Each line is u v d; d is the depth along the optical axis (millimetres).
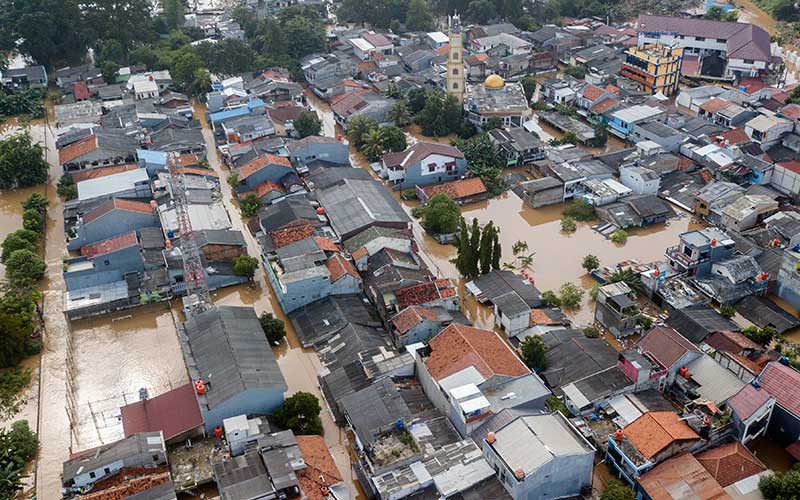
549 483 69625
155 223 122438
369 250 110438
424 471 71938
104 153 146000
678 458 72750
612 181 133625
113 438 83562
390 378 85438
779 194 127000
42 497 77062
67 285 107750
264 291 111125
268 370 85250
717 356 88250
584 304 104562
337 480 73562
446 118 163250
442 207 122688
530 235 123812
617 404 81188
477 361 81500
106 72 193125
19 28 198875
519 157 145625
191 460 77438
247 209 130625
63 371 95938
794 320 95812
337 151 145750
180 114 173500
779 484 68688
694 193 129250
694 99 164000
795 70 196125
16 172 142375
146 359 97438
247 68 197500
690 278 104125
